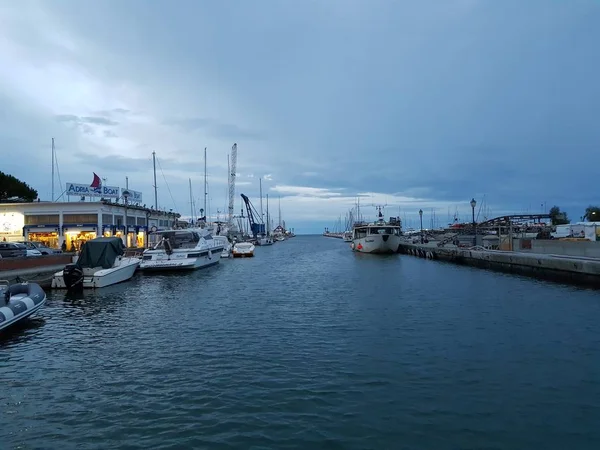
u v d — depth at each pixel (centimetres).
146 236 5881
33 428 823
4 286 1781
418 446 738
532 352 1240
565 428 797
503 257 3569
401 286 2769
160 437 781
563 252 3409
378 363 1159
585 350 1254
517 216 5866
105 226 4878
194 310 1973
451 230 8475
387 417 845
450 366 1130
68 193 4797
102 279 2694
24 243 3697
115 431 806
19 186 6438
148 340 1441
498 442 750
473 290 2522
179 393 975
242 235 10894
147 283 3039
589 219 9194
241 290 2652
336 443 751
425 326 1576
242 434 786
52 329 1636
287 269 4212
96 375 1106
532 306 1950
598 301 2048
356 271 3931
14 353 1316
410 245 6806
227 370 1119
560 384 1001
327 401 920
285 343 1367
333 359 1198
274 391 976
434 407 886
